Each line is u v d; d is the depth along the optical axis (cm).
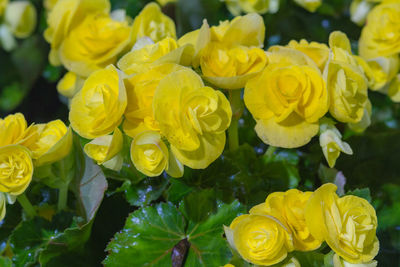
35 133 67
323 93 65
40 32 121
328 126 67
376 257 75
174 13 104
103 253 70
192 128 63
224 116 64
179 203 69
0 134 65
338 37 70
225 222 67
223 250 66
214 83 67
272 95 66
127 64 68
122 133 66
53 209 72
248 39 69
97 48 75
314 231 62
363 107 67
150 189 70
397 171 78
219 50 68
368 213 62
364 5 86
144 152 64
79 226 69
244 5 90
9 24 107
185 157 64
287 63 66
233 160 71
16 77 128
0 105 131
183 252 67
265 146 75
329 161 67
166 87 63
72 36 76
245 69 67
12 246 69
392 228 76
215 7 99
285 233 62
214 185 70
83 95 65
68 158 69
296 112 66
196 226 68
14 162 65
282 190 71
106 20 77
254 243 62
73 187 70
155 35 74
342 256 62
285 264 63
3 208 66
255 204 68
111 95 64
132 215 68
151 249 67
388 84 80
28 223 69
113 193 70
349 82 66
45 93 131
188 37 69
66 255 69
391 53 78
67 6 76
